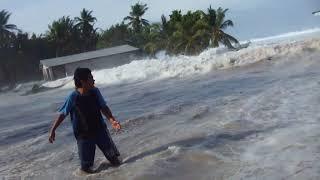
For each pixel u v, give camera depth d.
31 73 84.94
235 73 17.42
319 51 17.77
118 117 11.27
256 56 19.98
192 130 7.66
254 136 6.59
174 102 12.09
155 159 6.14
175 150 6.39
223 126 7.53
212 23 61.28
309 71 13.38
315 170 4.79
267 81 12.83
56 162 7.15
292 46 19.16
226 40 60.88
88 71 6.21
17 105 25.39
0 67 82.75
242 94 11.00
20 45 85.31
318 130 6.32
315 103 8.30
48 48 86.81
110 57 62.72
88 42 90.38
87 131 6.18
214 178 5.09
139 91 18.50
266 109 8.41
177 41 63.97
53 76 62.47
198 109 9.74
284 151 5.61
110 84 27.28
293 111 7.90
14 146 9.31
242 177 4.96
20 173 6.71
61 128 10.56
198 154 6.04
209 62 21.59
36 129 11.40
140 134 8.18
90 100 6.20
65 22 89.00
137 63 29.50
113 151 6.33
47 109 18.33
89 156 6.21
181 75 21.94
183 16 63.31
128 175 5.68
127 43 91.12
